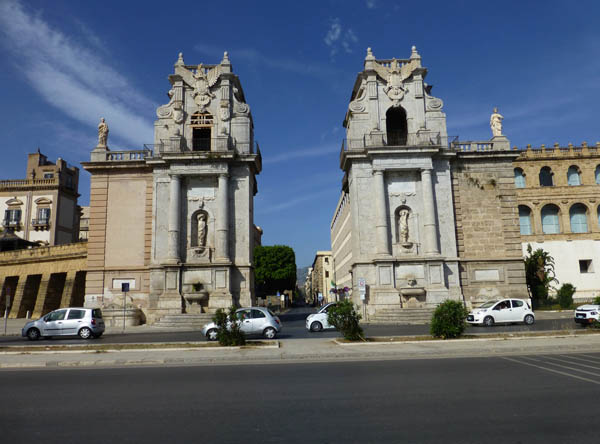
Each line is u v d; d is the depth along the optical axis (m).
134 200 36.72
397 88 37.38
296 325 33.53
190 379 11.70
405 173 36.22
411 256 34.81
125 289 29.36
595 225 51.06
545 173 52.94
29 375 12.98
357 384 10.61
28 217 60.69
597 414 7.66
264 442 6.49
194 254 34.81
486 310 27.58
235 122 36.97
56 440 6.70
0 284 49.69
